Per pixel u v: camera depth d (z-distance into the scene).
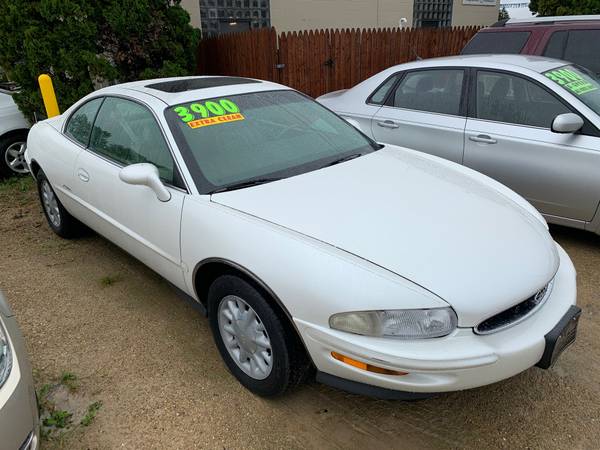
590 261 3.96
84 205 3.81
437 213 2.59
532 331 2.20
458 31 10.05
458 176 3.18
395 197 2.72
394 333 2.07
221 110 3.25
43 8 6.39
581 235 4.40
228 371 2.88
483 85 4.42
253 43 8.45
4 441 1.82
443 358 2.02
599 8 10.23
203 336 3.21
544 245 2.51
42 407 2.64
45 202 4.71
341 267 2.17
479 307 2.08
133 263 4.19
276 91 3.67
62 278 3.97
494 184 3.23
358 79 9.13
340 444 2.39
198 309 2.96
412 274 2.14
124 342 3.16
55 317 3.45
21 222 5.15
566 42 6.01
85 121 3.92
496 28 6.66
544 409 2.56
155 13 7.18
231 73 9.23
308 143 3.31
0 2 6.62
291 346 2.37
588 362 2.88
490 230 2.49
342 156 3.28
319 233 2.37
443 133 4.54
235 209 2.61
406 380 2.08
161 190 2.83
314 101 3.82
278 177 2.93
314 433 2.45
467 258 2.26
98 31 6.97
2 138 6.42
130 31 7.10
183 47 7.68
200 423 2.53
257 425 2.51
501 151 4.20
